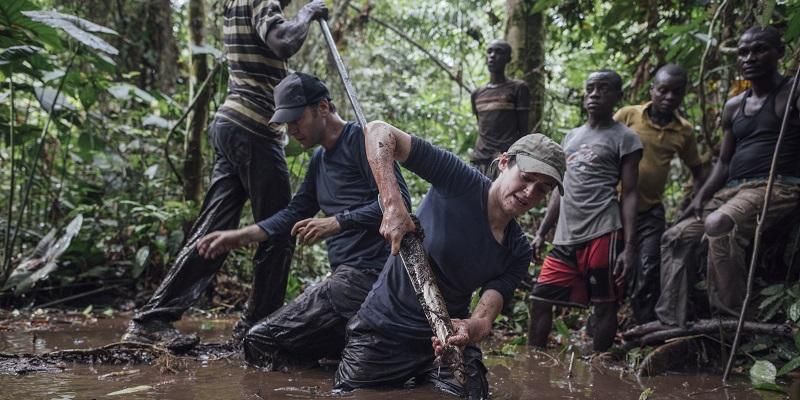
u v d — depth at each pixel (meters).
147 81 8.91
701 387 3.67
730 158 4.62
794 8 4.44
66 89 6.21
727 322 4.21
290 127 3.71
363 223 3.45
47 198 6.73
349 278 3.65
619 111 5.11
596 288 4.54
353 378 3.27
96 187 6.86
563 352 4.57
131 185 6.83
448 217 3.08
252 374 3.60
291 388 3.30
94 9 8.59
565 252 4.62
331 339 3.68
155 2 8.82
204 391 3.20
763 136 4.38
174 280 4.13
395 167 3.41
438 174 3.03
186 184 6.42
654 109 4.93
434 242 3.11
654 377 3.90
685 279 4.35
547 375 3.85
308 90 3.68
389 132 2.97
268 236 3.78
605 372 4.00
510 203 2.95
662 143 4.88
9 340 4.46
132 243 6.51
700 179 5.09
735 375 4.00
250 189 4.21
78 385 3.24
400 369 3.28
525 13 6.79
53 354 3.78
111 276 6.27
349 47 9.02
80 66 7.27
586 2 6.86
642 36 6.59
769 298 4.24
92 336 4.69
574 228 4.59
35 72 5.47
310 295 3.71
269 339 3.69
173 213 6.14
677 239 4.41
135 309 5.99
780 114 4.31
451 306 3.24
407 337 3.24
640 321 4.80
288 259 4.31
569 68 9.16
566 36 7.82
